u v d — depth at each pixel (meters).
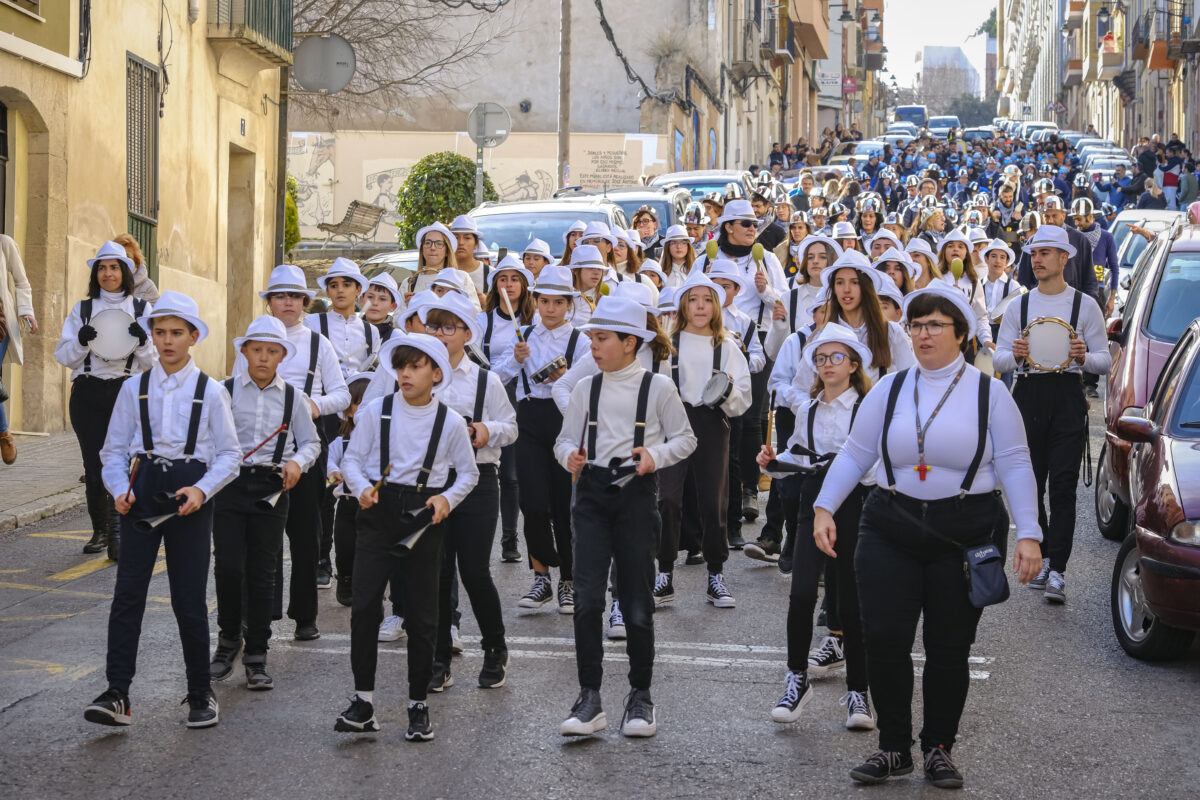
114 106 19.12
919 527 6.26
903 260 10.72
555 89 41.78
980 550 6.18
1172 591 8.02
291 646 8.90
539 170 40.53
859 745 7.02
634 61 42.47
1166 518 8.19
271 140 25.72
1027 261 15.69
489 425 7.84
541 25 41.88
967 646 6.37
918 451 6.27
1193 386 9.20
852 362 7.70
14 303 13.34
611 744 7.03
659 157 40.59
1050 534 10.09
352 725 7.11
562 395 9.16
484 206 18.98
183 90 21.59
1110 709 7.60
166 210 21.08
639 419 7.32
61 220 17.66
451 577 8.00
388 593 10.70
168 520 7.26
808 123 88.38
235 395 8.10
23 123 17.20
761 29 63.75
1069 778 6.54
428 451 7.16
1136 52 68.75
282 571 9.30
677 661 8.52
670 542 9.89
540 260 12.55
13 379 17.31
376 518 7.15
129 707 7.37
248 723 7.36
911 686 6.46
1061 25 122.81
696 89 45.44
